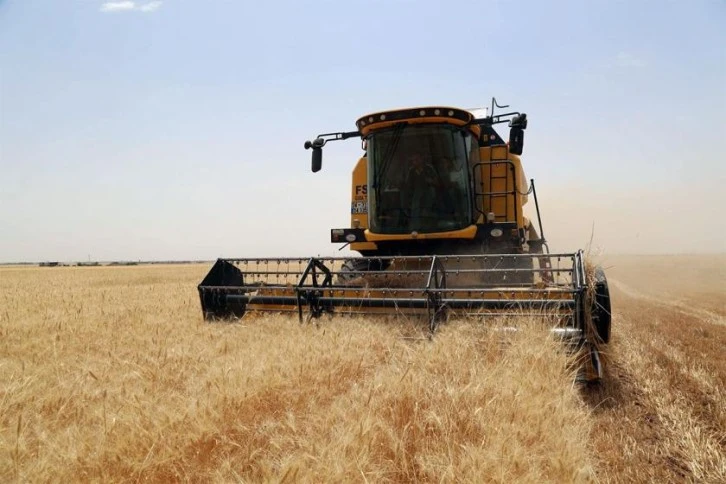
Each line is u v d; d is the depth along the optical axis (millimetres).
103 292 16172
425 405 3510
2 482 2520
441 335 5223
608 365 6352
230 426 3303
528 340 4785
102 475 2654
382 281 7703
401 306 6387
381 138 8445
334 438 2930
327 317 6648
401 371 4066
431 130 8219
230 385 3807
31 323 7820
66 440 2908
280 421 3416
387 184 8430
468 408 3377
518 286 6469
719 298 15984
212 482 2721
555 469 2771
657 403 5039
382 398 3541
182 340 6016
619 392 5441
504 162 8477
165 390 3959
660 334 9117
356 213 9117
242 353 4941
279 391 3967
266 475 2592
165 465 2830
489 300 5895
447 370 4195
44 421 3289
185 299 13133
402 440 2998
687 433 4199
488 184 8820
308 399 3844
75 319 8242
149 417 3193
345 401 3621
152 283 25641
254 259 7543
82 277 34000
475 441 3066
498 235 7832
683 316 11664
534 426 3223
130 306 10789
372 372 4676
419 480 2811
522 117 7621
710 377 5961
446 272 6465
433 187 8234
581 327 5457
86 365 4773
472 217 8195
